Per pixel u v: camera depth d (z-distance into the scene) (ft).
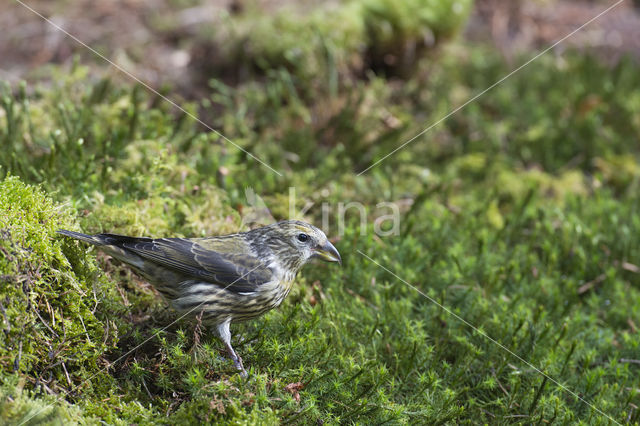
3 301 20.31
